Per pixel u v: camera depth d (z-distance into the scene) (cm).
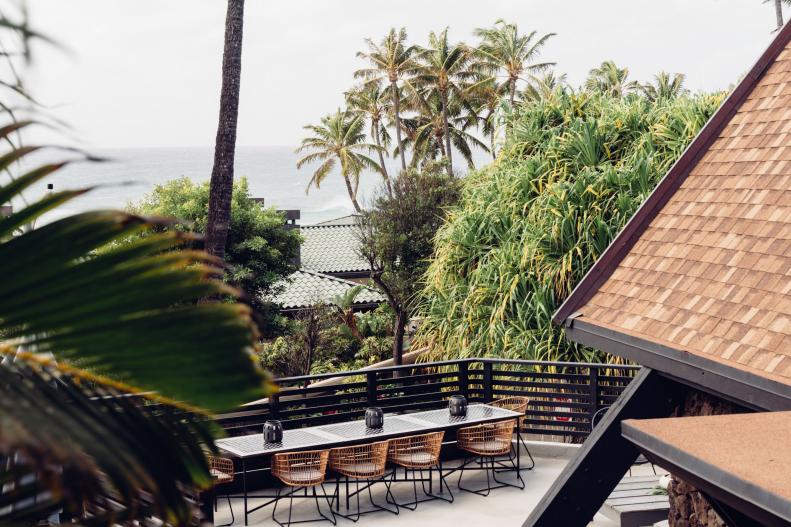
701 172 675
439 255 1628
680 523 583
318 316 2852
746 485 292
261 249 2905
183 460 130
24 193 112
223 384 120
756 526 354
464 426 961
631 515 794
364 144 6116
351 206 13662
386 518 902
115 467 95
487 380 1120
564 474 543
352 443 905
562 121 1667
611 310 620
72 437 93
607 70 6906
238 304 120
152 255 120
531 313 1388
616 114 1576
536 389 1318
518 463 1002
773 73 688
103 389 122
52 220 112
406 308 2694
